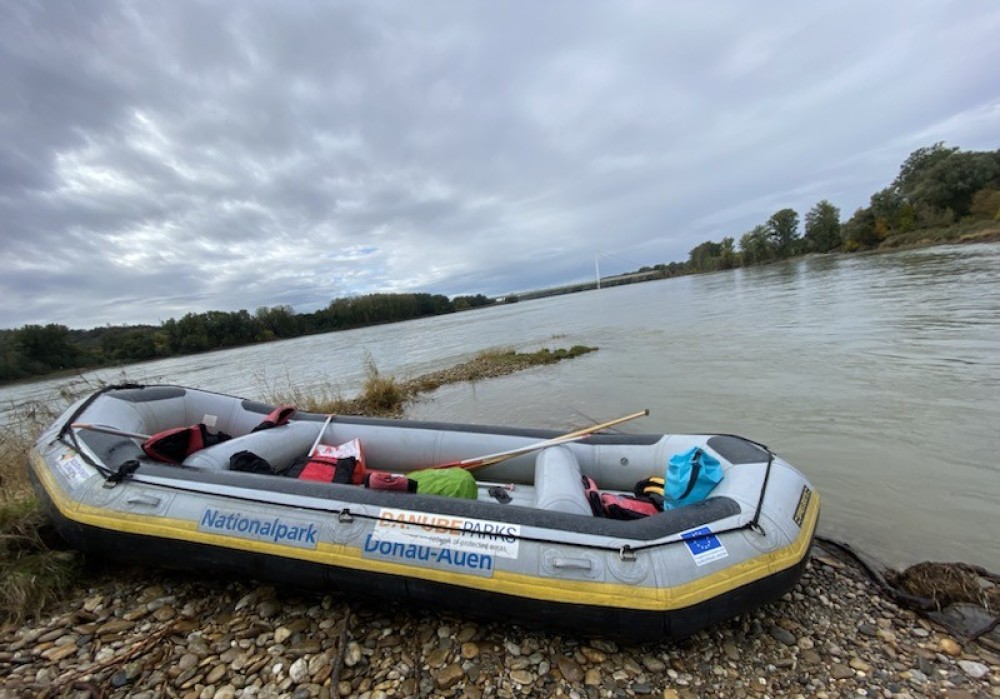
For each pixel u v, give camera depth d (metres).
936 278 20.70
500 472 4.10
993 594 2.90
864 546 3.61
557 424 7.71
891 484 4.52
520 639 2.59
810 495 2.95
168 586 3.01
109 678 2.27
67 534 2.94
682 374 10.14
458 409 9.28
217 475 2.96
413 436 4.28
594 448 3.97
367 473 3.68
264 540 2.66
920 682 2.30
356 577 2.58
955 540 3.62
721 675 2.36
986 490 4.26
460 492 3.16
